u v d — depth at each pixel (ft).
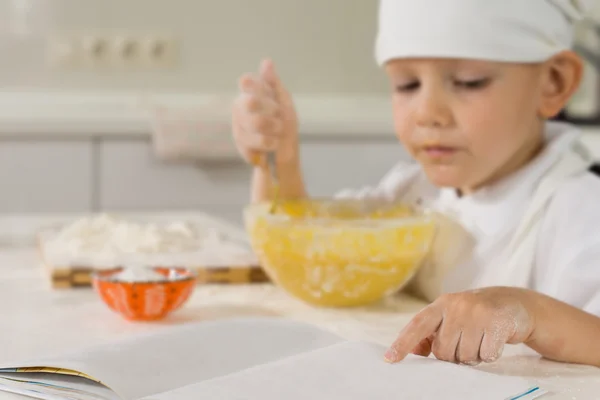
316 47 9.48
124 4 8.99
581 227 2.54
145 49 9.06
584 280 2.39
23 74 8.81
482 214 2.91
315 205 2.99
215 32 9.24
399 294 2.87
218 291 2.79
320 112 9.21
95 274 2.43
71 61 8.89
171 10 9.12
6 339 2.06
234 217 8.01
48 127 7.53
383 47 2.82
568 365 1.87
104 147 7.69
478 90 2.69
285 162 3.38
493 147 2.74
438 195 3.50
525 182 2.84
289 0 9.37
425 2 2.63
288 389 1.46
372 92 9.61
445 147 2.75
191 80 9.23
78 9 8.89
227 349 1.74
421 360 1.65
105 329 2.20
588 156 3.03
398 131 2.87
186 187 7.89
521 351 2.06
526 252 2.68
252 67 9.36
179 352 1.69
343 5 9.51
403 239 2.48
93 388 1.51
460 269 2.90
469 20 2.58
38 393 1.51
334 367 1.58
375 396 1.43
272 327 1.91
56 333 2.14
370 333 2.20
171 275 2.51
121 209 7.79
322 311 2.51
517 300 1.89
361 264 2.45
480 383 1.50
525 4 2.64
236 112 3.03
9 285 2.85
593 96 8.20
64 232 3.33
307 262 2.46
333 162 8.08
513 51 2.63
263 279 2.94
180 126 7.59
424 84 2.72
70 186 7.66
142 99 8.97
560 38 2.79
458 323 1.79
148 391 1.49
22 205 7.59
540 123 2.95
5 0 8.71
